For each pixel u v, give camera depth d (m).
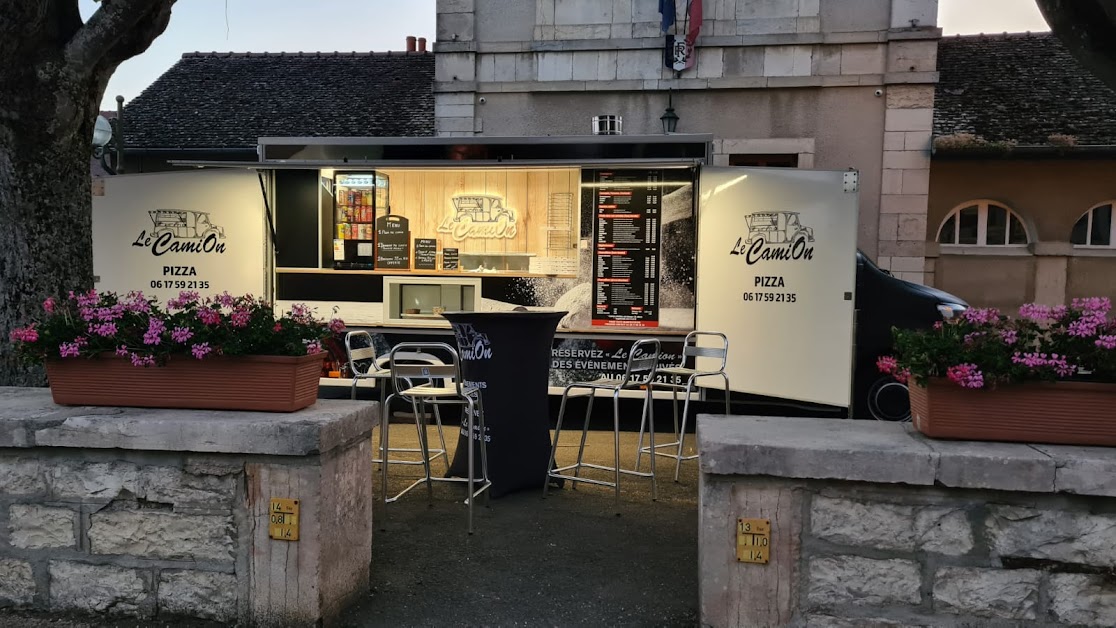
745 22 10.62
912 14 10.20
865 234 10.60
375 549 3.95
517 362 4.86
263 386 3.13
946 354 2.75
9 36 4.02
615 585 3.53
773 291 6.66
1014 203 12.02
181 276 7.49
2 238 4.17
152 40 4.53
